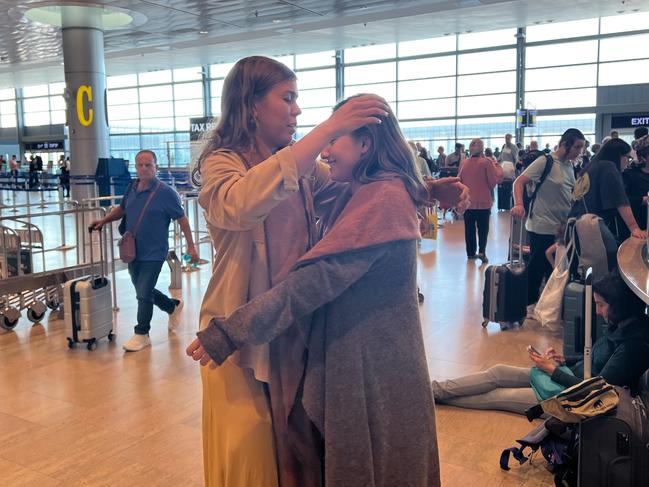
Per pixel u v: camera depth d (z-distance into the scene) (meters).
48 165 27.52
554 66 19.70
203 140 1.66
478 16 14.20
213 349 1.45
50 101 31.11
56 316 5.88
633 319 2.68
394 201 1.49
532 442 2.69
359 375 1.49
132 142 28.06
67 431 3.34
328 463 1.49
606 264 4.07
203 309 1.66
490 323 5.32
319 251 1.44
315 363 1.52
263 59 1.59
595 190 4.70
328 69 23.05
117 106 28.03
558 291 4.89
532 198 5.54
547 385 2.99
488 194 8.32
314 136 1.40
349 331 1.50
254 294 1.59
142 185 4.74
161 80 26.92
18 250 5.56
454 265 8.21
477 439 3.12
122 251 4.64
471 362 4.31
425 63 21.61
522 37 19.86
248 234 1.58
